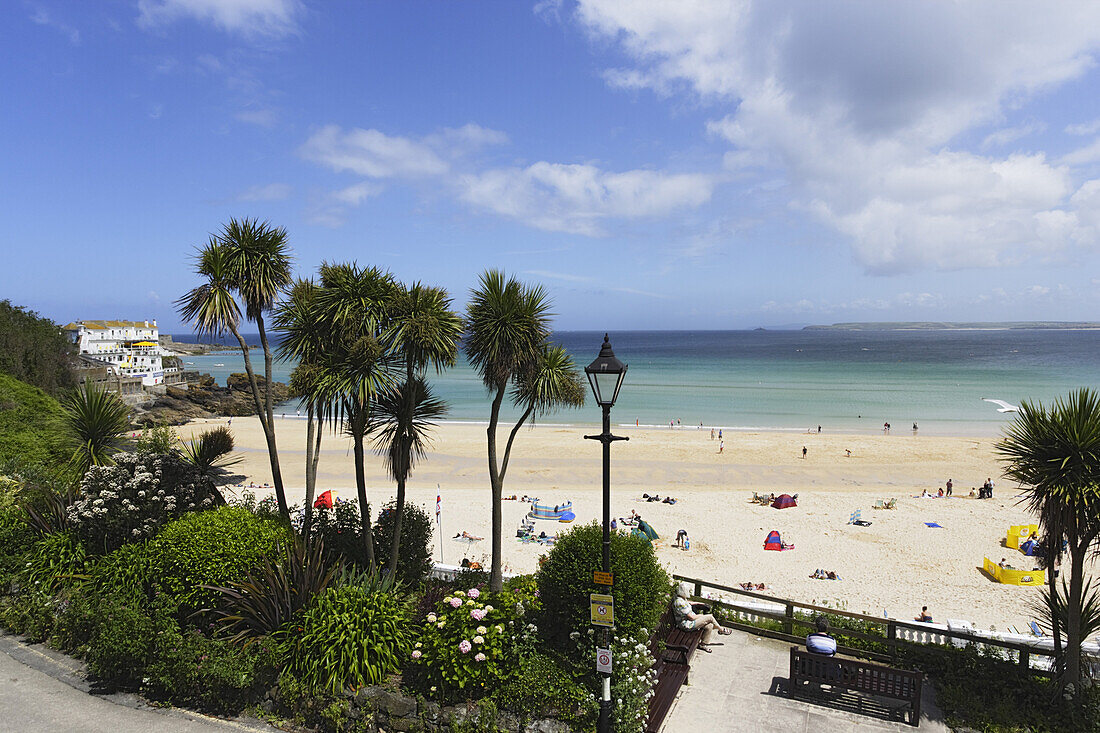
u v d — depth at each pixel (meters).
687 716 8.66
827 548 28.02
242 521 10.32
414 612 9.57
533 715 7.84
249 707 8.57
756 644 10.95
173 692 8.80
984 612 21.02
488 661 8.05
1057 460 8.45
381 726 8.07
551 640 9.05
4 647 10.23
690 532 30.50
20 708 8.50
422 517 12.99
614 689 7.90
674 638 10.38
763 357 185.25
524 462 48.41
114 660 9.02
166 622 9.04
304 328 11.33
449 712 7.84
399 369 11.18
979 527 31.19
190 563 9.52
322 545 10.78
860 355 189.00
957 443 55.94
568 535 9.70
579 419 74.00
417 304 10.70
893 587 23.41
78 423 14.73
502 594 9.05
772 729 8.35
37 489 13.91
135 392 81.69
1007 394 91.31
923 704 8.98
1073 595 8.64
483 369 11.30
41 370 42.03
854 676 8.80
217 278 11.66
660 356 193.75
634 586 8.89
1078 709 8.38
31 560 11.33
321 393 10.55
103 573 10.27
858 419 71.50
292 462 48.47
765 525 31.70
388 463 11.57
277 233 12.16
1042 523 9.16
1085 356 172.75
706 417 74.25
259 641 8.77
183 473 12.09
